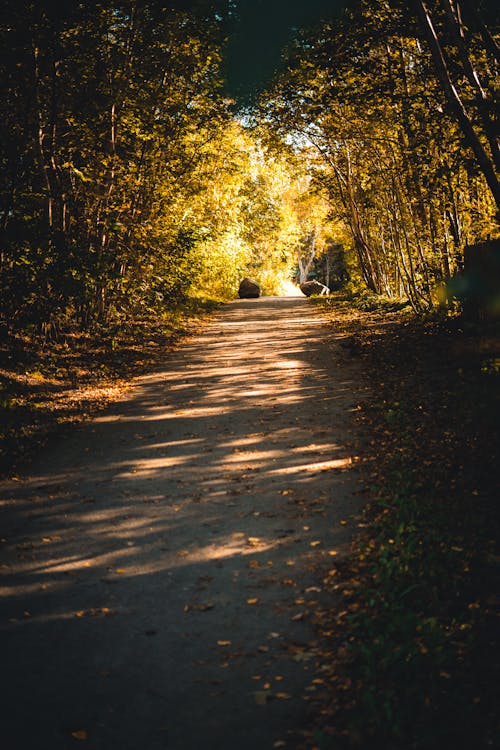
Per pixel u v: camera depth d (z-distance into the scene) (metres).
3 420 10.88
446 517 6.44
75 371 15.47
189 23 18.84
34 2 13.78
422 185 17.83
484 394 10.48
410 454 8.40
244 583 5.65
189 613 5.23
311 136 26.98
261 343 20.03
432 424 9.52
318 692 4.19
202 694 4.25
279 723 3.96
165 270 24.58
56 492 8.10
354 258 39.38
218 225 37.16
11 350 15.47
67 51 15.48
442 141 16.22
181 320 26.52
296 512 7.07
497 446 8.31
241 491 7.81
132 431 10.75
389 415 10.06
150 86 20.05
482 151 11.73
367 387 12.60
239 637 4.86
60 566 6.14
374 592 5.17
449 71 13.66
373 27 14.18
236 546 6.38
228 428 10.58
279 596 5.39
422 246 19.91
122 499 7.78
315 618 5.02
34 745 3.84
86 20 15.37
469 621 4.86
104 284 17.97
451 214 17.80
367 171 24.70
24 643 4.89
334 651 4.59
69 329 19.80
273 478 8.17
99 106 17.42
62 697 4.27
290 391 12.87
